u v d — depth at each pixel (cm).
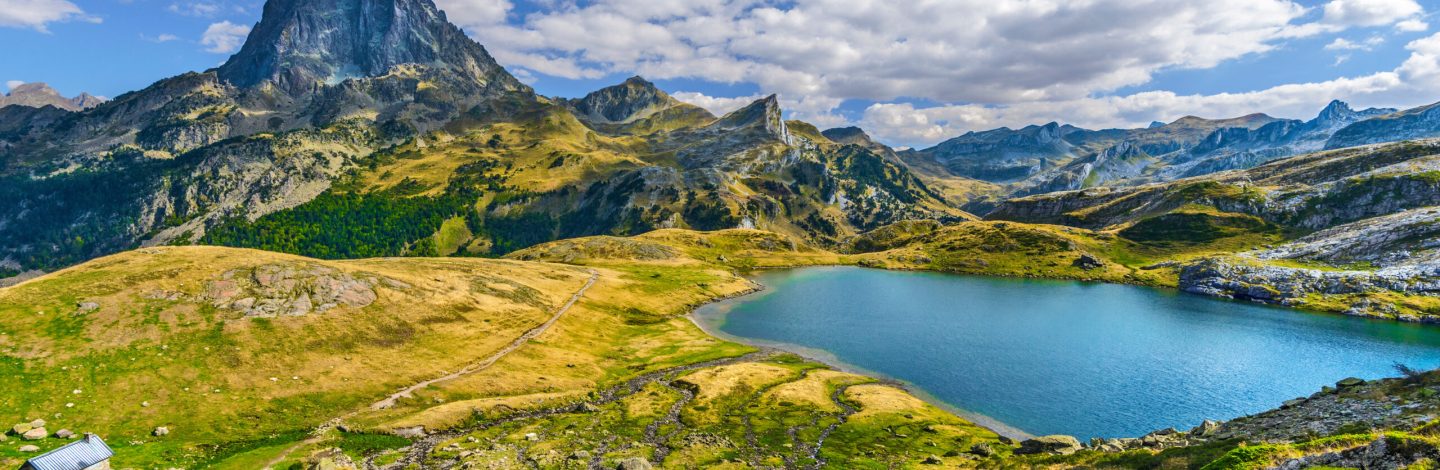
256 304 9675
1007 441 7444
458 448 6384
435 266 15625
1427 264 19662
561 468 5828
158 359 7656
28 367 6881
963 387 10600
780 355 12700
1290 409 6078
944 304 19825
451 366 9594
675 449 6731
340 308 10469
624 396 9256
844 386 10206
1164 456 4803
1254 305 19888
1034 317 17462
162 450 5834
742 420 8031
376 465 5850
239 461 5653
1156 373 11519
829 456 6681
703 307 19125
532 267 19800
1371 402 5512
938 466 6284
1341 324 16488
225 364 7938
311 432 6706
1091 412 9369
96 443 5147
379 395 8100
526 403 8344
